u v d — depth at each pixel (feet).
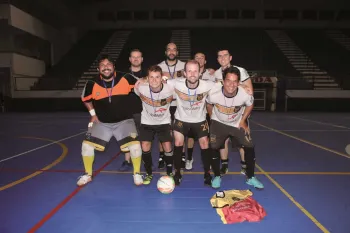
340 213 10.34
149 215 10.19
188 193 12.35
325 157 19.04
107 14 99.55
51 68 77.82
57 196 11.94
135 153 13.19
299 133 30.53
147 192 12.47
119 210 10.60
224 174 15.07
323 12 95.81
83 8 99.50
